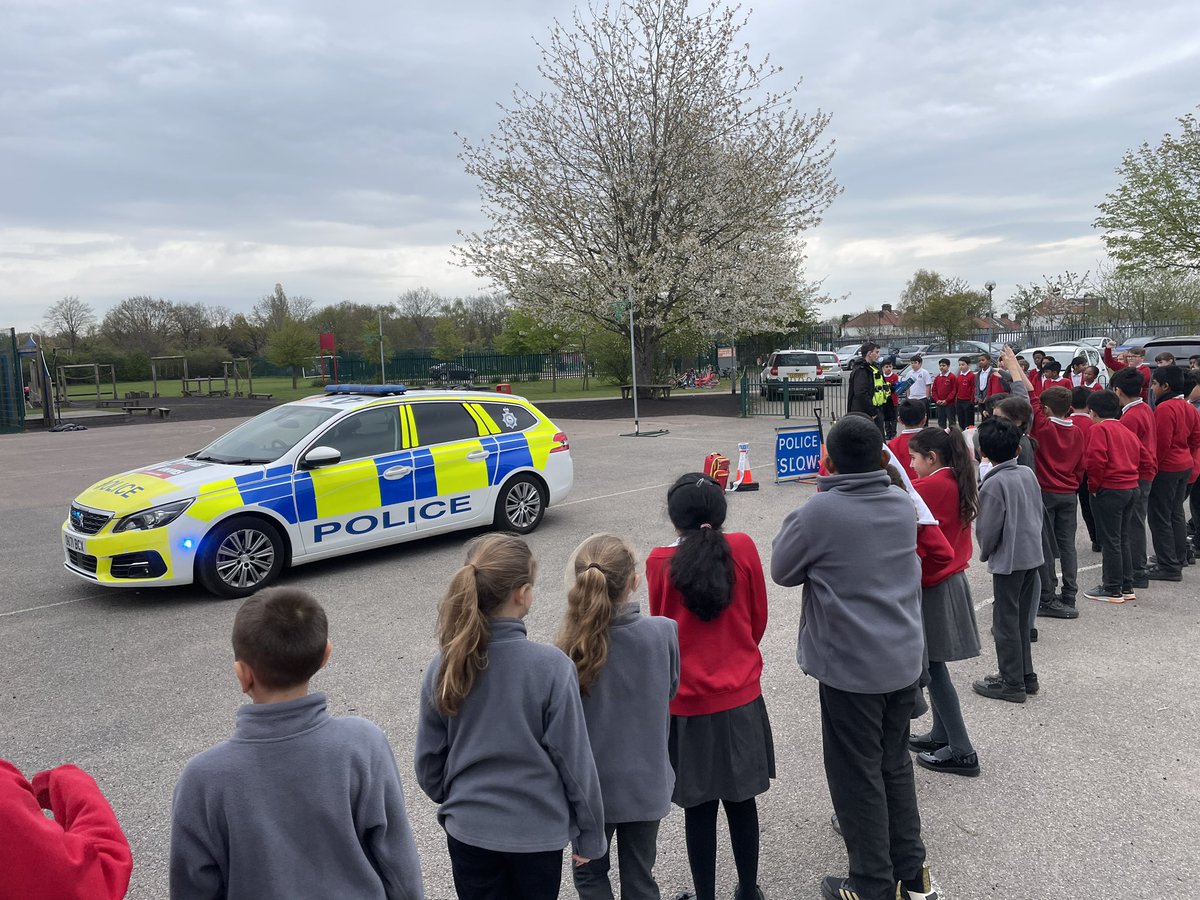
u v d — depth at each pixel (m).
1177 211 25.62
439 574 7.59
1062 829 3.50
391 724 4.59
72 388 52.88
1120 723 4.45
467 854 2.31
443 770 2.43
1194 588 6.82
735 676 2.85
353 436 7.76
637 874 2.68
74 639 6.05
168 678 5.32
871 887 2.92
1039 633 5.85
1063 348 19.92
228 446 7.80
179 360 58.12
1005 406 5.84
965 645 3.84
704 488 2.89
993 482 4.63
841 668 2.94
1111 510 6.33
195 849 1.76
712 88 25.48
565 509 10.30
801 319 34.16
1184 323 43.34
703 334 30.30
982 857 3.32
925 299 60.44
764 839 3.51
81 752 4.34
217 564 6.89
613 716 2.59
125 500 6.79
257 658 1.82
